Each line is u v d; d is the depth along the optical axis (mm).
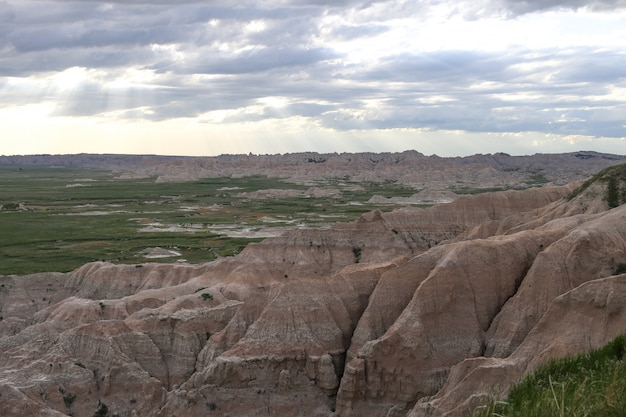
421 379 60281
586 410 20594
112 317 79625
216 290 84438
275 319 65750
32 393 58719
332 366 62750
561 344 55281
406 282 68688
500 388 26844
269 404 60750
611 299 55969
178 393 60062
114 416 60438
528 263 71000
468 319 65000
